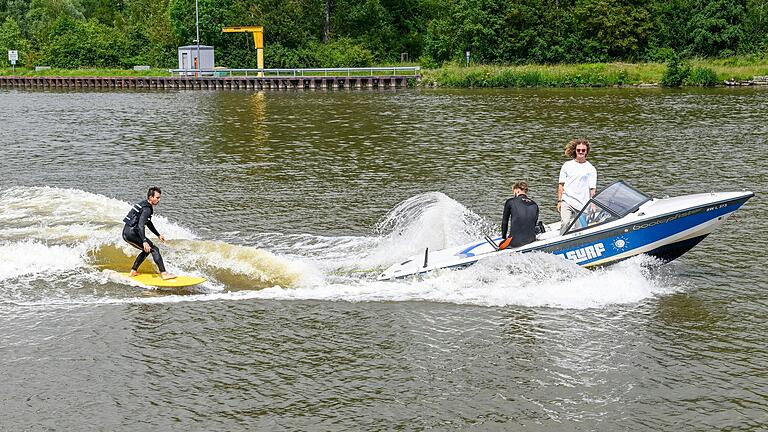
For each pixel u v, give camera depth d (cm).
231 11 7969
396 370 1003
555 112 4053
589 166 1298
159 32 8456
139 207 1311
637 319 1142
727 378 970
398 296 1237
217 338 1103
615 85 6094
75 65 8462
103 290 1279
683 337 1083
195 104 4941
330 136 3189
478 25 7300
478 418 888
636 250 1254
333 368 1011
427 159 2548
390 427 872
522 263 1255
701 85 5916
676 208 1233
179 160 2603
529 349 1054
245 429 872
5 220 1673
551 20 7256
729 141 2864
